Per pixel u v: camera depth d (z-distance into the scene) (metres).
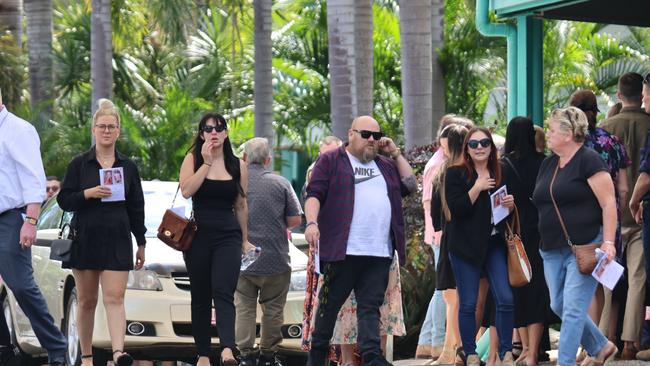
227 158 32.34
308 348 32.88
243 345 35.34
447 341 35.66
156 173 81.81
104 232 32.03
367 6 59.28
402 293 43.81
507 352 30.58
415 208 43.78
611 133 34.94
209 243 32.03
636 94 34.91
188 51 99.00
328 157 30.22
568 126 29.09
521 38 41.03
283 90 87.50
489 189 30.53
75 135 81.06
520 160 31.94
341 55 59.31
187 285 35.47
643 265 33.75
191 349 35.41
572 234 29.02
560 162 29.48
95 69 81.06
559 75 87.94
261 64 72.25
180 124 82.62
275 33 90.00
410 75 59.06
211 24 100.44
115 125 32.53
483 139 30.38
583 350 33.41
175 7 90.56
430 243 36.25
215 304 31.83
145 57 100.44
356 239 29.86
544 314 32.09
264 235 35.06
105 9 80.94
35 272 39.94
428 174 36.31
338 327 32.47
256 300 35.53
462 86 80.56
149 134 82.25
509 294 30.55
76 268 32.16
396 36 86.19
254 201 35.12
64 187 32.34
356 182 30.06
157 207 39.31
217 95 93.62
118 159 32.75
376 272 30.06
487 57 80.06
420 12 58.97
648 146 31.94
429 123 59.22
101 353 35.91
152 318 34.97
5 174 32.53
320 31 87.94
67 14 95.62
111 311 32.19
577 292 29.08
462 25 81.81
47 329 33.09
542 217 29.69
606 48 89.06
